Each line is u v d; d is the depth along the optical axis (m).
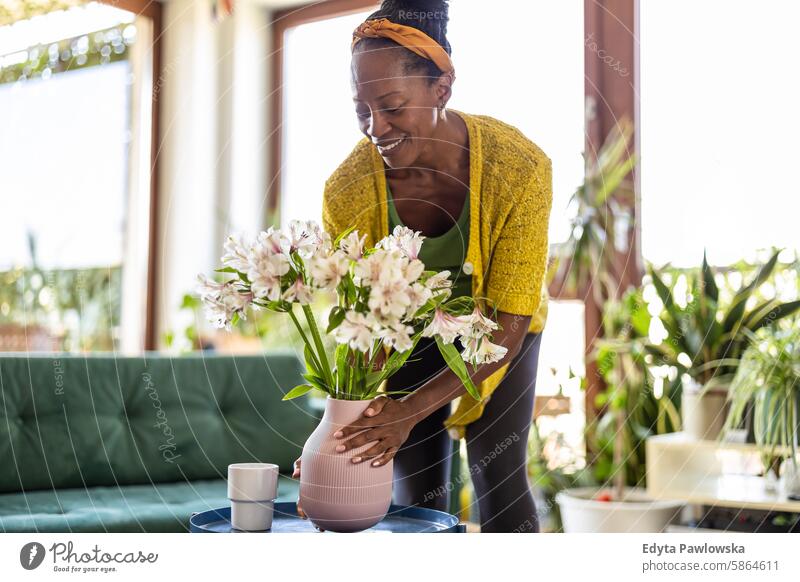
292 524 1.34
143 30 3.56
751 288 2.54
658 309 2.94
